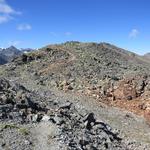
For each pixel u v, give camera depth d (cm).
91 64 8488
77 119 4100
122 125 4959
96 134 3841
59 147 2883
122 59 10369
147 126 5228
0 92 3728
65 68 8194
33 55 9294
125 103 6250
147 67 10375
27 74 8012
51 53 9406
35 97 4506
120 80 7031
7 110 3366
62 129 3291
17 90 4244
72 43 10462
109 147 3625
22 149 2747
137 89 6538
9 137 2884
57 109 4184
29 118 3403
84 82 7175
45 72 8088
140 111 5950
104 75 7488
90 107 5609
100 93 6612
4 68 8688
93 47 10406
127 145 4044
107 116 5300
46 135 3086
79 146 3109
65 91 6694
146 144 4191
